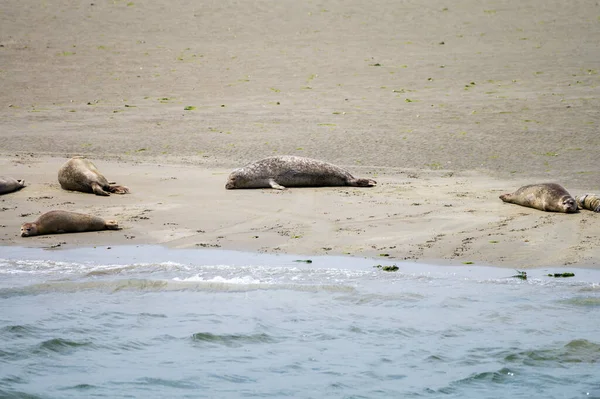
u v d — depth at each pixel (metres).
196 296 36.47
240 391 26.50
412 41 126.00
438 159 67.19
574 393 26.16
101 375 28.02
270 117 85.00
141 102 93.81
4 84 101.50
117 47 121.81
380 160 67.19
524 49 119.19
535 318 32.88
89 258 41.69
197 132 78.69
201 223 48.12
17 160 66.50
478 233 44.91
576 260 39.88
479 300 34.97
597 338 30.70
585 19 135.25
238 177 57.00
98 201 53.31
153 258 41.47
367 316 33.66
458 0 147.75
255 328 32.53
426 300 35.12
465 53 117.94
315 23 136.50
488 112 84.88
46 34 127.19
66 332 32.28
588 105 86.44
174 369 28.50
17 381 27.42
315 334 31.84
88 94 97.88
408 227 46.50
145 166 65.31
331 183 58.25
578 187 56.44
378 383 27.16
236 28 133.88
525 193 50.78
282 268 39.62
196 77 106.69
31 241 45.00
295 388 26.73
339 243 43.72
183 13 141.62
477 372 28.00
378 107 88.94
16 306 35.38
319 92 97.81
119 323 33.38
